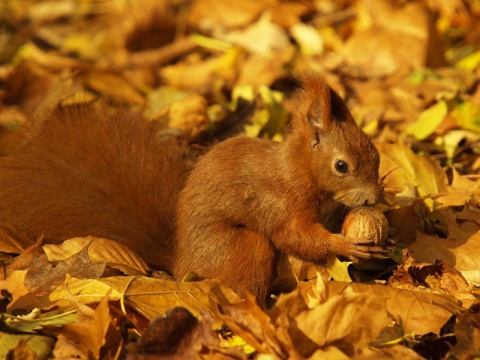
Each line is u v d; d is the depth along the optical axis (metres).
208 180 8.41
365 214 8.09
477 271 8.30
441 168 9.82
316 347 6.53
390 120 12.04
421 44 14.18
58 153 9.16
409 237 8.91
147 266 8.43
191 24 16.25
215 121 11.52
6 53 17.02
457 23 16.20
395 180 9.64
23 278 7.52
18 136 10.05
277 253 8.44
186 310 6.75
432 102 12.37
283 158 8.30
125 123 9.52
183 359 6.61
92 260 8.15
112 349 6.97
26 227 8.66
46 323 7.00
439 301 7.38
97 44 16.92
